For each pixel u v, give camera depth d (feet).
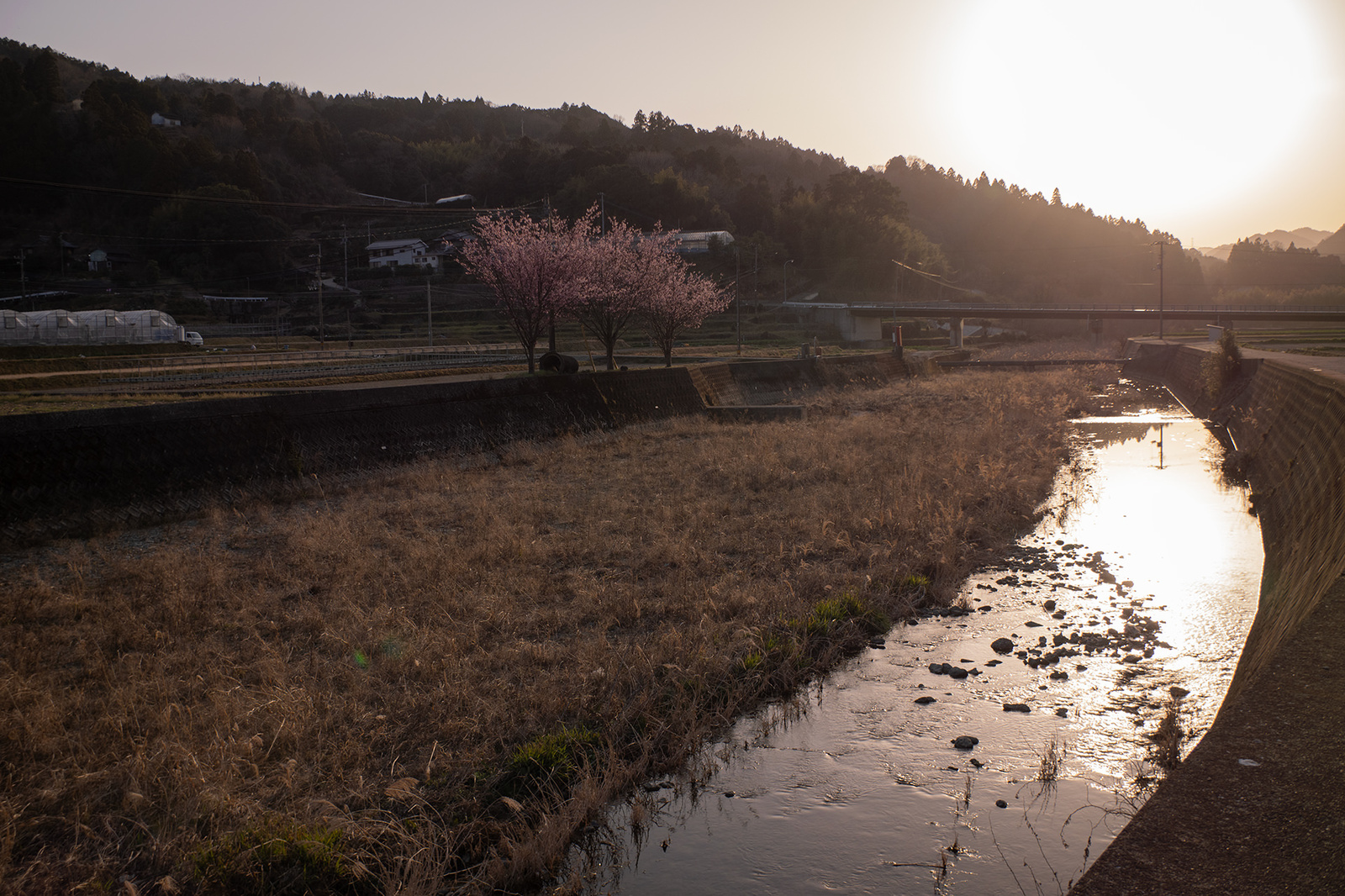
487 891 16.28
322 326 272.31
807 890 16.26
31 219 513.45
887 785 20.27
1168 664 27.61
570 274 97.86
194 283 430.20
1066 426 97.96
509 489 56.54
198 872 15.61
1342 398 48.83
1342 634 16.85
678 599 32.04
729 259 513.45
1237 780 11.38
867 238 604.08
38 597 32.14
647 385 103.76
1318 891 8.75
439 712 22.02
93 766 19.30
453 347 240.32
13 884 15.17
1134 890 9.07
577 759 20.56
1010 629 31.40
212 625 28.94
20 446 44.39
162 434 51.11
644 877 16.84
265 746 20.20
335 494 55.88
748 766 21.44
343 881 15.80
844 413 109.09
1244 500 56.70
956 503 47.57
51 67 634.02
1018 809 19.03
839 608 31.40
